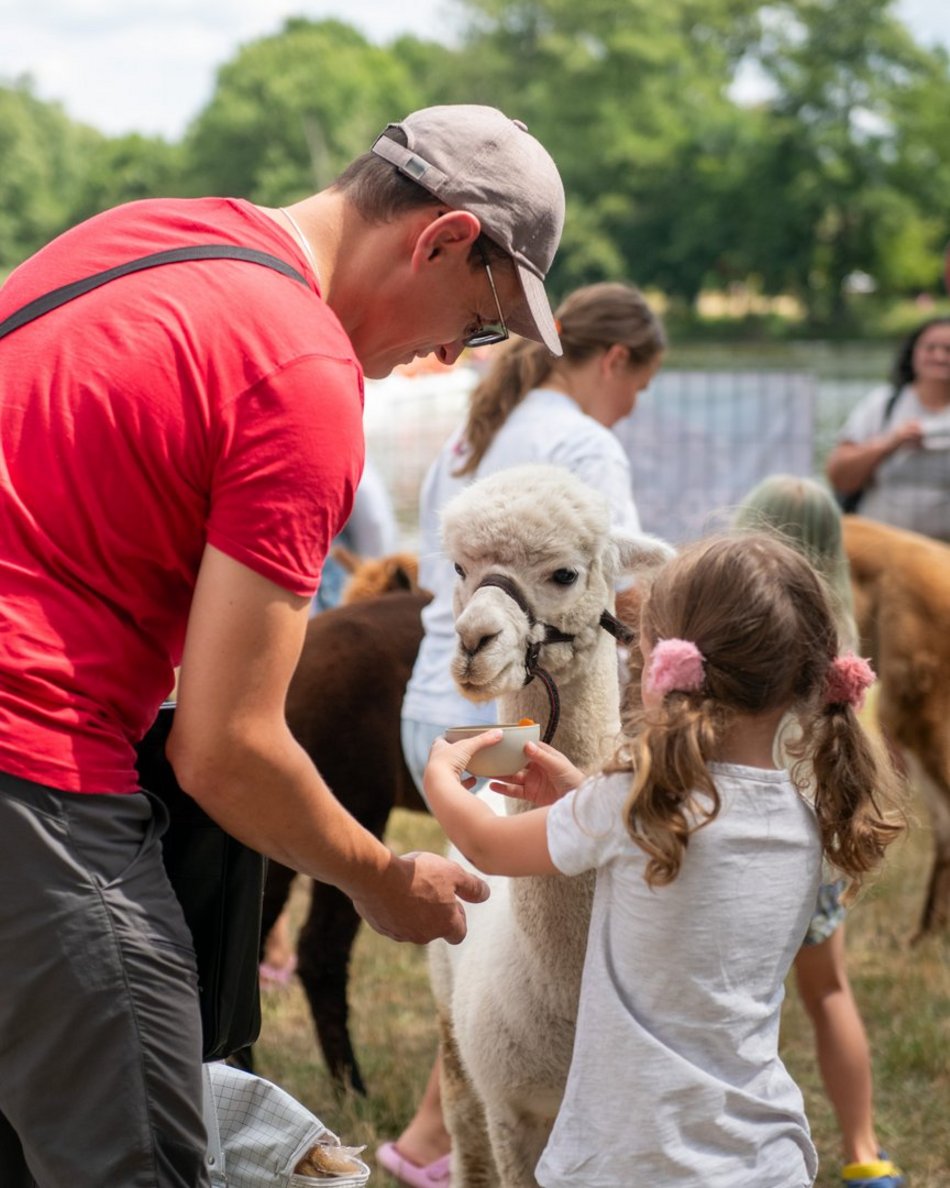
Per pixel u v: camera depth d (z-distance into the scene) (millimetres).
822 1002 3389
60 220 88062
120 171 88000
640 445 9578
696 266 68438
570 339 3623
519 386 3586
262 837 1921
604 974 2127
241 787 1862
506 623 2404
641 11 69938
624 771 2129
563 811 2168
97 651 1852
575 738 2604
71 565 1834
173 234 1954
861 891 2311
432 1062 4199
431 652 3643
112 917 1828
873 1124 3812
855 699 2180
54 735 1806
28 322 1894
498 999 2551
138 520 1839
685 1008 2074
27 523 1817
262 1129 2365
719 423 9570
